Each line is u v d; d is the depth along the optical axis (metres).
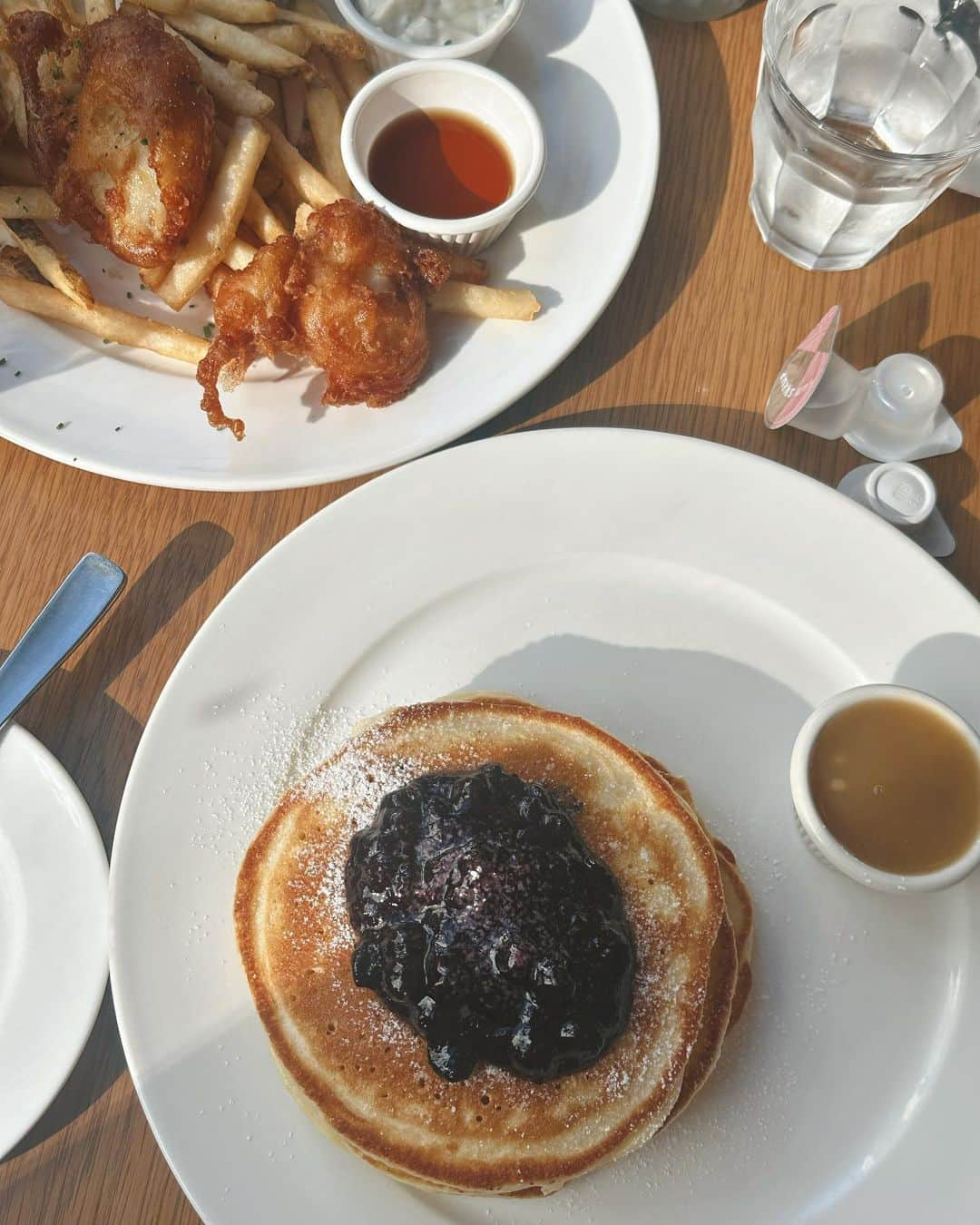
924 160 0.41
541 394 0.46
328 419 0.44
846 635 0.41
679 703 0.42
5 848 0.40
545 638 0.42
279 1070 0.37
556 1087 0.36
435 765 0.39
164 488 0.44
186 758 0.40
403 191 0.46
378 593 0.42
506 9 0.46
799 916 0.40
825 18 0.44
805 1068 0.38
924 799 0.39
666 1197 0.37
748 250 0.47
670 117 0.48
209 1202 0.37
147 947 0.38
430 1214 0.37
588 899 0.36
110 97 0.42
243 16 0.45
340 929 0.38
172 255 0.44
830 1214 0.37
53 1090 0.38
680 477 0.42
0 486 0.44
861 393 0.44
